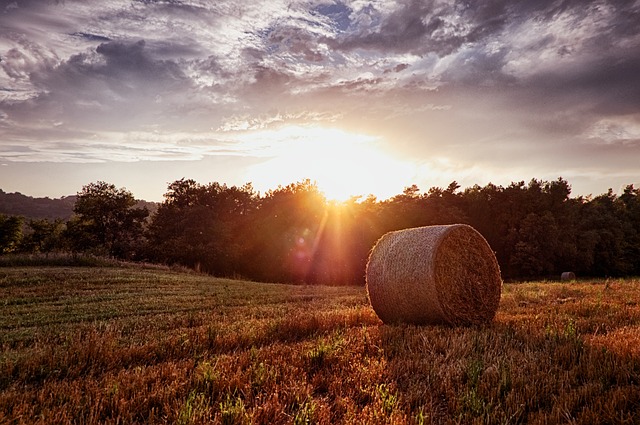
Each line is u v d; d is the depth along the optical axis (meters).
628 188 76.75
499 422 4.04
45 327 8.98
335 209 53.12
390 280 10.31
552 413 4.03
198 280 21.33
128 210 62.75
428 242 9.96
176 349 6.69
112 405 4.36
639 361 5.51
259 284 23.11
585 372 5.29
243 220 58.75
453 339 6.95
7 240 73.06
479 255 10.43
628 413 3.98
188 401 4.09
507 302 12.73
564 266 56.44
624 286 18.25
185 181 63.81
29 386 5.11
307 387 4.89
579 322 8.33
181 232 54.25
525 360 5.71
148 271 24.30
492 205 57.56
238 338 7.37
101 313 10.83
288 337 7.89
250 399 4.65
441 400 4.74
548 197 57.38
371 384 5.05
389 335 7.71
